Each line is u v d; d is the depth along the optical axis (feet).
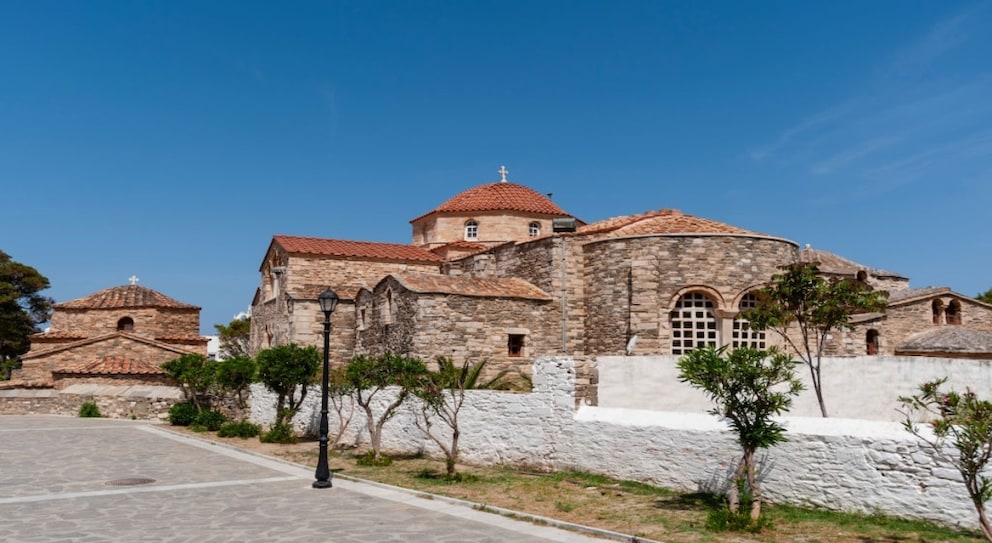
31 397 134.00
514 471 63.21
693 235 98.07
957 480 38.60
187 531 41.04
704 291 97.14
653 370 72.28
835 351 105.81
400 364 68.08
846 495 42.73
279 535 40.04
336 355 122.31
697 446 50.96
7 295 215.51
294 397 100.37
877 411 67.00
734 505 42.65
